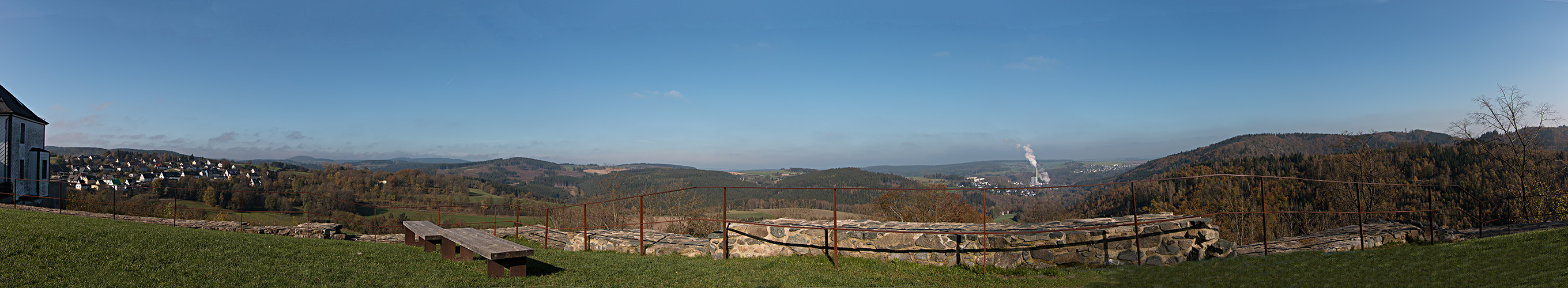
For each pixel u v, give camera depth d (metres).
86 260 6.59
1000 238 8.71
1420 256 8.35
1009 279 7.88
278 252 8.09
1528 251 7.82
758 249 10.09
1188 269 8.27
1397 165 32.19
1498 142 22.98
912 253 9.09
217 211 35.72
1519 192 21.88
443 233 8.72
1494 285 6.48
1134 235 8.83
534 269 8.00
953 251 8.87
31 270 5.88
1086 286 7.55
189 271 6.46
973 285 7.52
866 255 9.41
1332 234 10.40
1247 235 24.22
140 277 6.03
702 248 10.52
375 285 6.42
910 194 37.94
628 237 11.66
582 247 11.88
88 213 15.65
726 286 7.27
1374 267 7.84
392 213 40.41
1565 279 6.34
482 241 7.80
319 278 6.57
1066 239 8.76
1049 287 7.53
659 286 7.10
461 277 7.09
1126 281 7.73
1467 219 22.70
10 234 7.38
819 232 9.76
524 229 17.25
